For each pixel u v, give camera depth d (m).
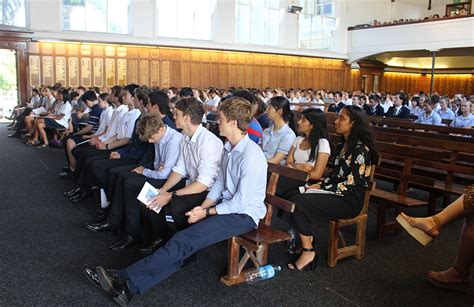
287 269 3.14
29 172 6.07
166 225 3.26
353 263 3.27
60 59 13.55
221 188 2.88
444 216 2.91
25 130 9.64
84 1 13.59
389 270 3.16
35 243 3.49
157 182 3.46
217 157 3.05
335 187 3.19
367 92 20.97
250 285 2.87
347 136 3.29
